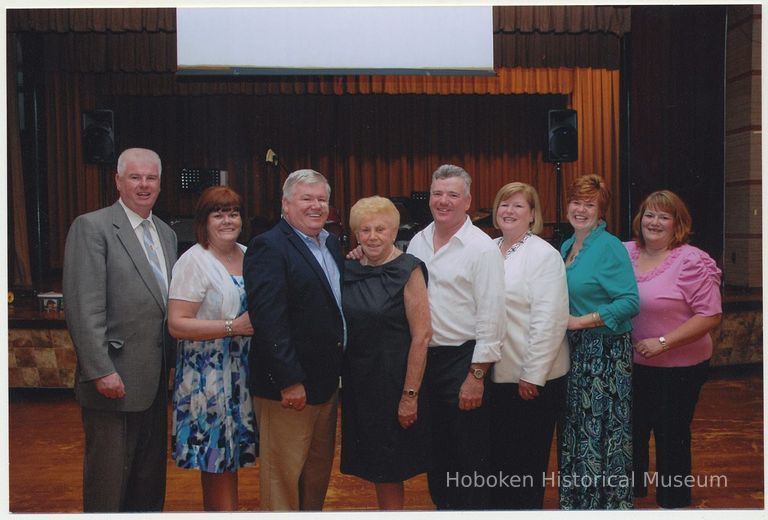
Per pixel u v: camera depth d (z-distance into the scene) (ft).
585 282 8.32
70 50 25.70
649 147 23.16
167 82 27.68
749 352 16.83
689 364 9.00
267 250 7.55
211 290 7.88
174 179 29.22
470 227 8.16
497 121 29.94
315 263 7.67
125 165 8.06
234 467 7.95
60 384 15.78
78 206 27.58
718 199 21.54
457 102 29.94
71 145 27.37
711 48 21.75
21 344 15.71
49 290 22.31
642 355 8.74
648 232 9.05
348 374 7.92
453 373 8.07
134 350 7.95
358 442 7.88
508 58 26.45
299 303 7.61
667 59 22.72
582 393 8.34
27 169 24.61
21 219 23.86
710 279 8.77
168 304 7.93
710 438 12.51
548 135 18.72
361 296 7.80
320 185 7.73
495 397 8.45
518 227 8.38
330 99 29.78
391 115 29.96
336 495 10.48
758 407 14.40
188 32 20.22
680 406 9.09
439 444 8.36
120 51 25.54
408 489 10.60
